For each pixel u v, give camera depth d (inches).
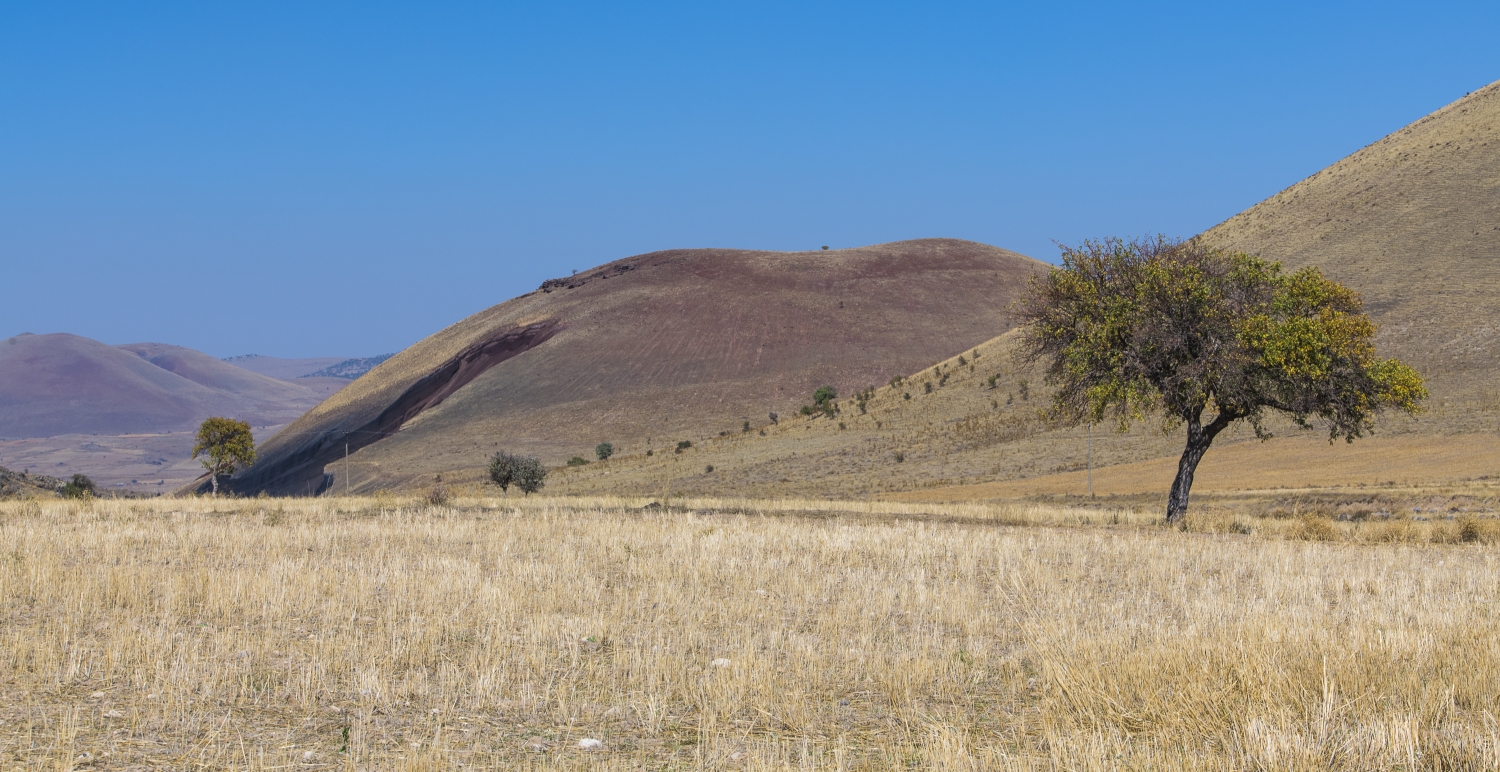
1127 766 281.1
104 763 289.4
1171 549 827.4
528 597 545.0
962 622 502.6
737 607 533.3
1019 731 331.3
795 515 1261.1
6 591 534.3
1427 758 292.5
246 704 351.6
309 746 309.1
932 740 309.4
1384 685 355.9
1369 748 292.8
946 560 748.0
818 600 566.9
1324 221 4301.2
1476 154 4239.7
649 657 407.8
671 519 1089.4
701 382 7066.9
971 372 4269.2
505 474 2657.5
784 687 380.2
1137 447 2947.8
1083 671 368.8
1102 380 1282.0
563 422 6545.3
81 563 673.0
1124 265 1306.6
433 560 696.4
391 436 6712.6
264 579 562.6
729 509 1339.8
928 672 391.5
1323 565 724.7
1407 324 3189.0
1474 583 636.1
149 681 377.4
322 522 1013.8
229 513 1160.2
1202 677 352.8
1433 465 2094.0
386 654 416.5
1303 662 374.6
